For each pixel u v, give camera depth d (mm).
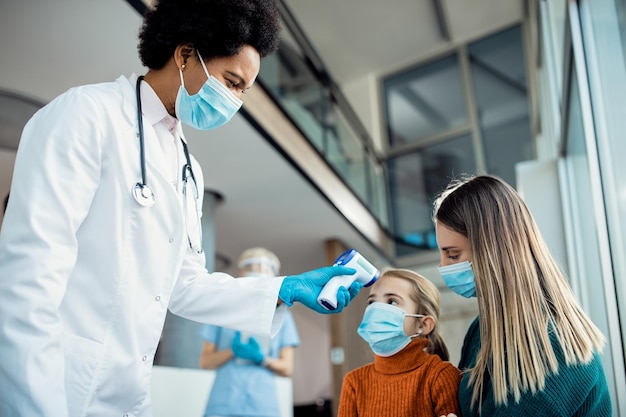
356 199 6406
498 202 1524
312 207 5531
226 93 1440
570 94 2922
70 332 1225
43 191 1145
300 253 6691
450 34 8406
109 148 1312
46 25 2938
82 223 1271
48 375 1049
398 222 8086
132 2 2812
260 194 5164
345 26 8133
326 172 5531
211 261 4855
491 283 1439
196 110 1457
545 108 5219
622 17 1900
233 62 1441
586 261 2855
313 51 6219
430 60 8812
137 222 1320
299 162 4797
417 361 1637
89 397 1214
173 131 1542
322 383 8461
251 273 3338
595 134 2410
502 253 1462
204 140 4219
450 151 8258
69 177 1187
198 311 1555
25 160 1190
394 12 7895
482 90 8328
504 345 1389
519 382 1321
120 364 1254
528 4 7402
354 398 1676
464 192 1579
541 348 1339
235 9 1421
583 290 3008
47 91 3414
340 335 5848
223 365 3027
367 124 8961
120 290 1271
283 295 1520
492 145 8016
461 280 1576
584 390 1298
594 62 2424
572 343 1345
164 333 3965
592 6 2400
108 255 1270
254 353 2957
